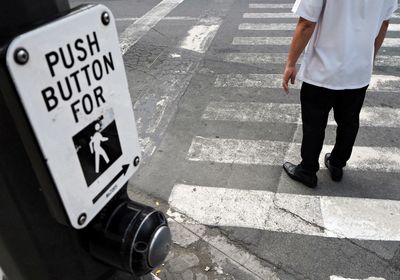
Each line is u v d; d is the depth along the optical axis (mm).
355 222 3248
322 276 2799
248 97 5211
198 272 2818
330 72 2877
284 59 6156
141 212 1196
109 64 1101
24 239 1130
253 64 6047
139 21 7988
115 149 1177
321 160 4000
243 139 4391
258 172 3865
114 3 9281
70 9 1000
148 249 1167
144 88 5484
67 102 970
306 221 3273
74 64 978
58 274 1211
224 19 7887
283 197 3535
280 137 4406
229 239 3115
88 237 1205
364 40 2799
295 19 7672
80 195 1056
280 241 3086
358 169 3861
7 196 1051
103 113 1103
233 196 3566
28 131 893
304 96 3166
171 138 4430
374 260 2910
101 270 1338
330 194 3551
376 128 4480
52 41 902
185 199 3543
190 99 5203
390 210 3365
